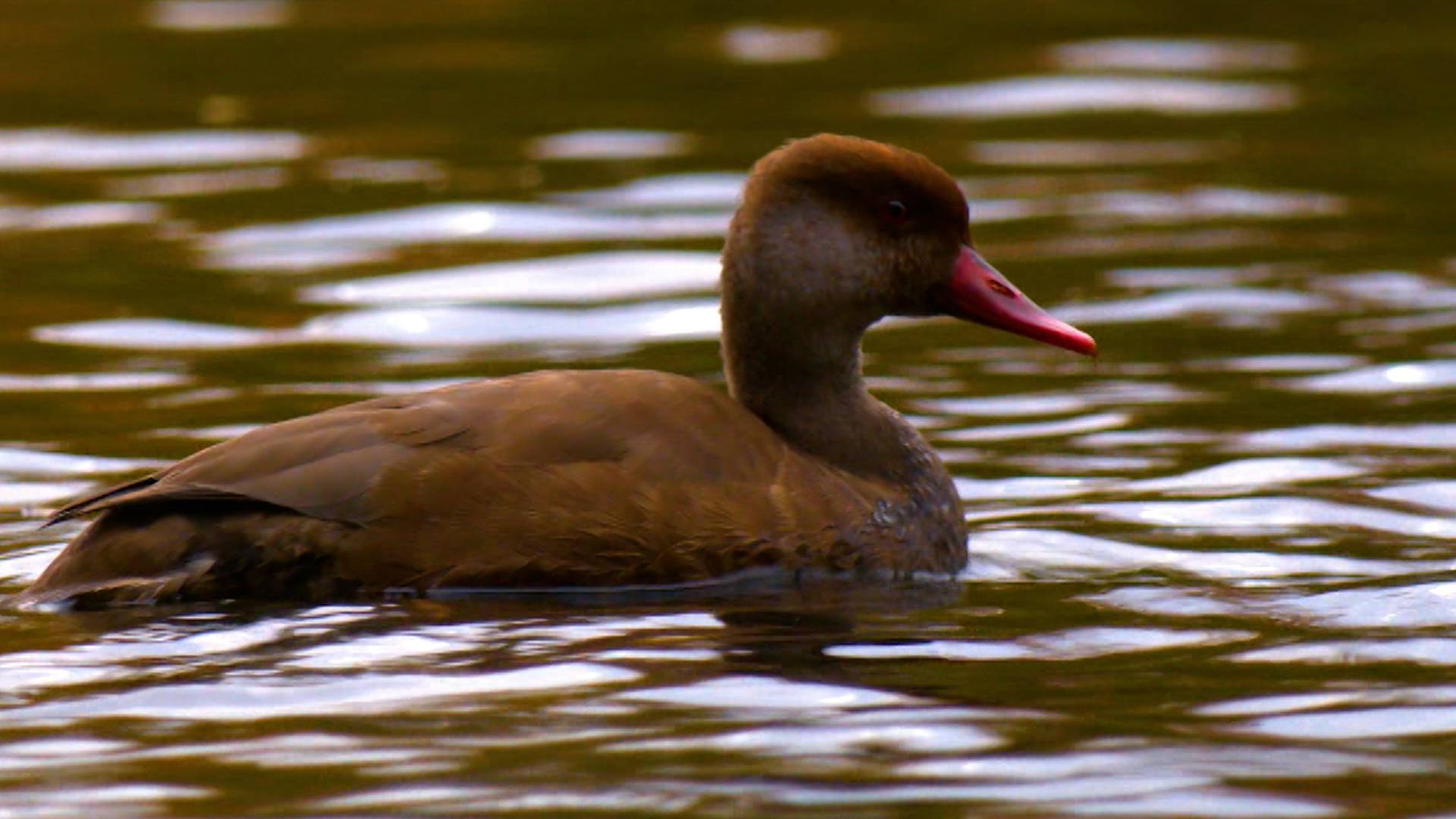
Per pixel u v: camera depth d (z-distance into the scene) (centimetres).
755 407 1237
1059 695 934
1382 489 1305
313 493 1061
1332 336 1694
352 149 2408
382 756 861
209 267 1941
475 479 1080
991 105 2606
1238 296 1822
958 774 838
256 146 2425
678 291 1862
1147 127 2516
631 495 1094
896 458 1213
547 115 2550
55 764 855
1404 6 3181
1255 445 1409
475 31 3048
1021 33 3009
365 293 1853
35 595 1061
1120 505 1288
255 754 864
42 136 2467
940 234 1247
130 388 1570
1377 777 832
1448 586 1102
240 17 3152
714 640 1016
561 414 1111
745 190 1242
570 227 2080
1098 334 1731
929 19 3109
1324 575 1134
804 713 911
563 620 1044
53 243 2025
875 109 2570
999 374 1627
